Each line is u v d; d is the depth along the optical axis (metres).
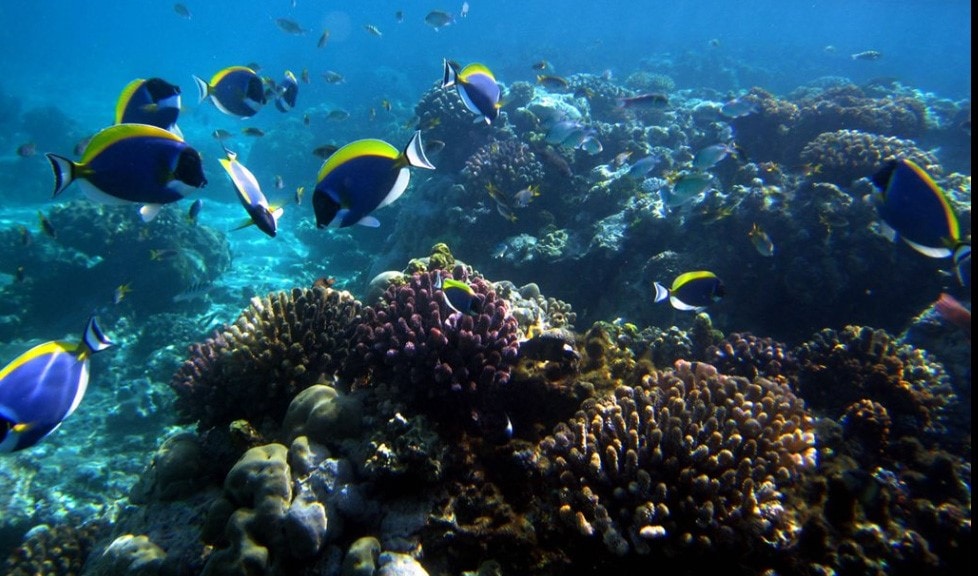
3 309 9.92
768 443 3.63
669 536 3.09
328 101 35.94
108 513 6.04
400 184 2.92
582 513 3.19
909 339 6.74
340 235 14.53
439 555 3.27
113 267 10.93
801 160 9.51
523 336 4.68
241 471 3.33
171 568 3.35
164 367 9.25
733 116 10.55
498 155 10.48
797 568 3.29
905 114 12.19
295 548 3.08
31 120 23.95
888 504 3.82
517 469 3.64
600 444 3.50
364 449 3.50
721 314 7.74
